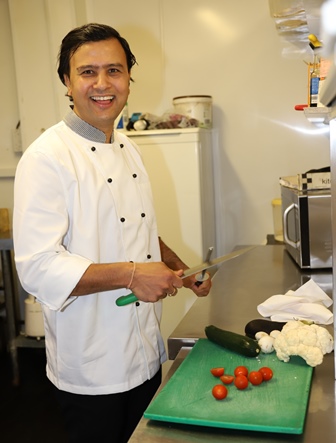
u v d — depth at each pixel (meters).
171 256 1.85
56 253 1.39
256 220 3.35
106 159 1.57
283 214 2.56
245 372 1.18
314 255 2.19
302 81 3.15
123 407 1.54
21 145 3.70
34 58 3.40
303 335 1.25
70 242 1.48
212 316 1.68
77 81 1.50
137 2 3.31
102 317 1.51
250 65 3.21
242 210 3.36
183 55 3.29
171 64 3.31
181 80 3.32
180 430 1.04
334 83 0.90
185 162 2.91
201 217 2.96
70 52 1.52
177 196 2.94
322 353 1.24
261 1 3.13
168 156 2.92
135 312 1.55
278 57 3.17
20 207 1.42
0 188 3.85
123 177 1.60
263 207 3.33
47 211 1.41
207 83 3.28
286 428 0.97
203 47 3.26
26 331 3.40
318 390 1.16
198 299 1.88
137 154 1.75
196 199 2.92
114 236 1.54
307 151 3.22
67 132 1.54
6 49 3.67
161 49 3.31
